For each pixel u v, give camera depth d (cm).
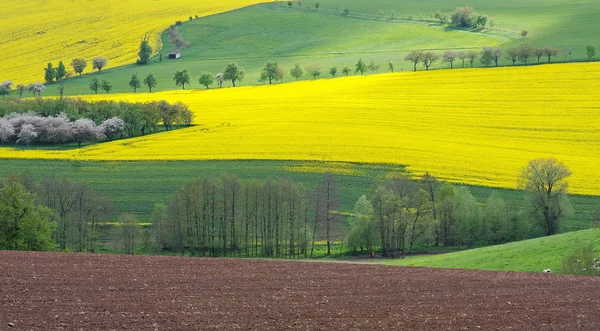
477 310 5228
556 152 16012
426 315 5053
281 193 12019
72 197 11769
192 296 5416
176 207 12006
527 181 12644
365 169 14925
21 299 5084
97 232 11869
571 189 13450
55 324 4488
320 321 4816
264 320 4794
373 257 11581
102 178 14912
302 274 6506
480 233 12362
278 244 11994
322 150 16225
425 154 15800
